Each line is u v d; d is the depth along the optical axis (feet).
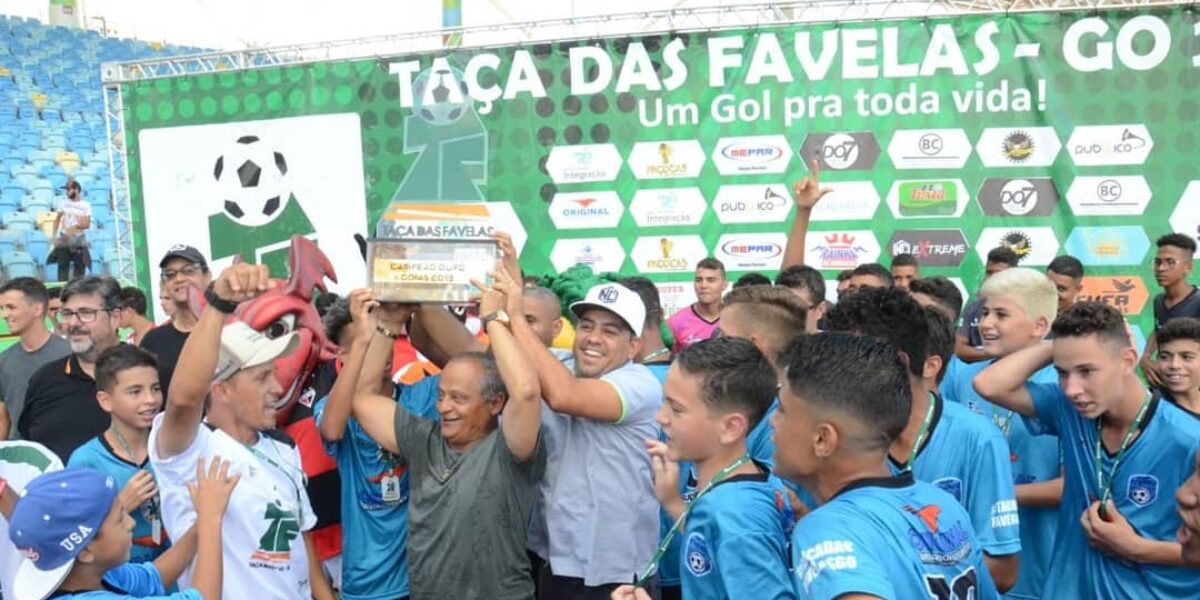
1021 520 11.02
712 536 6.56
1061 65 20.39
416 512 9.73
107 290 14.26
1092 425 9.05
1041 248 20.71
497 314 9.28
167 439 8.80
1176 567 8.47
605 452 9.91
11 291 16.11
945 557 5.53
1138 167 20.29
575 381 9.36
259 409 9.31
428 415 11.17
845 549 5.13
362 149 23.26
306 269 10.10
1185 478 8.52
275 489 9.36
